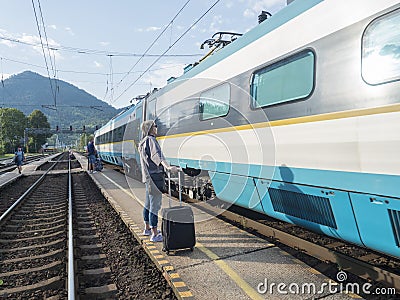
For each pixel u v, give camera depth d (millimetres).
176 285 4070
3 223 8031
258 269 4500
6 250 6156
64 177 19906
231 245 5453
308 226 4719
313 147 4203
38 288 4496
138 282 4570
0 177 19938
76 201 11133
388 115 3318
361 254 4625
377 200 3467
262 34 5270
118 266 5199
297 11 4566
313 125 4195
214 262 4758
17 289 4449
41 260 5609
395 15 3332
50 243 6477
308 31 4348
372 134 3465
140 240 5957
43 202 11234
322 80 4078
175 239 5074
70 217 8172
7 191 13961
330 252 4293
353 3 3770
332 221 4215
